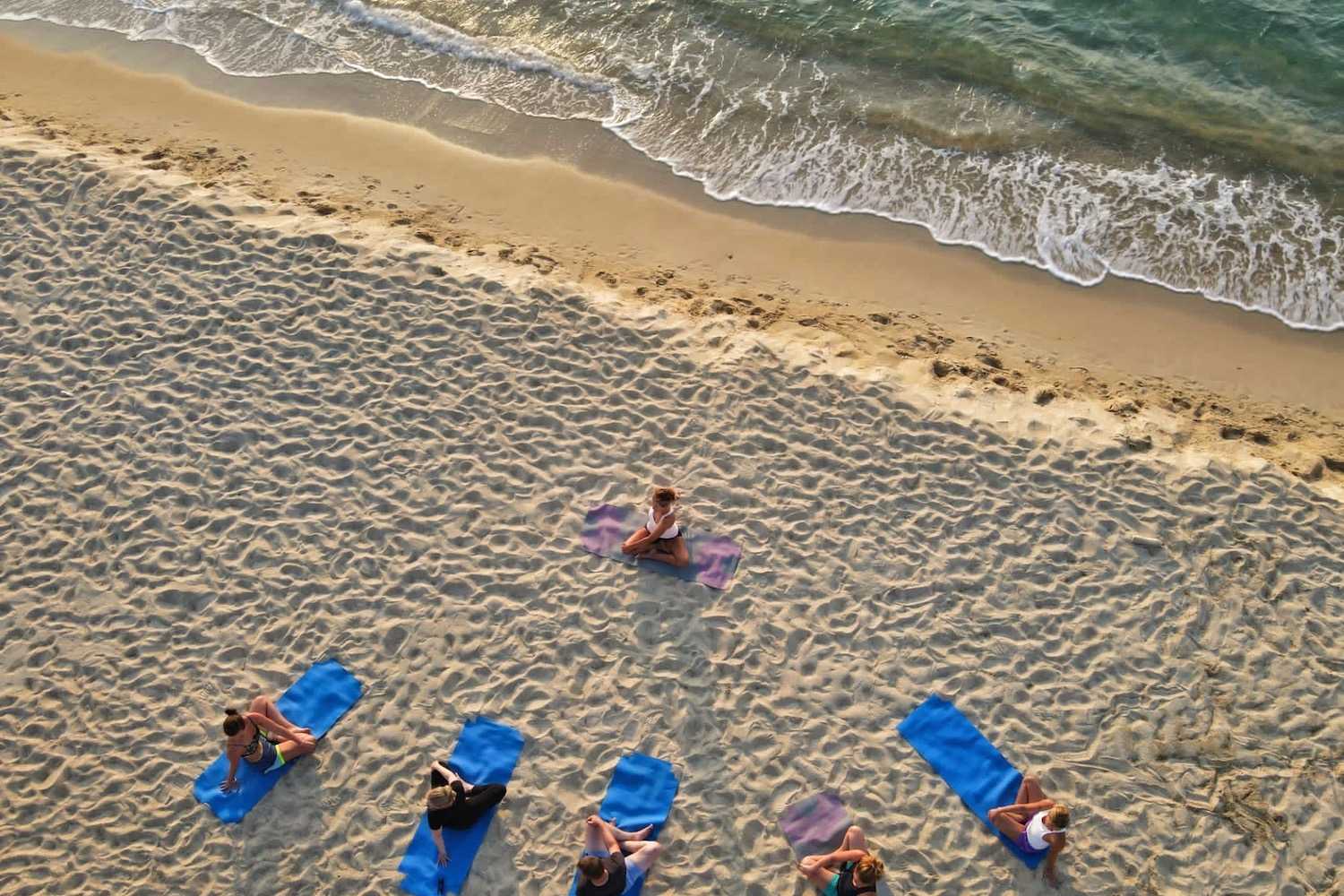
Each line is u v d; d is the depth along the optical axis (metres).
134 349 11.51
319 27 17.56
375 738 8.77
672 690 9.05
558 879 8.05
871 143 14.99
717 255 13.64
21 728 8.80
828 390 11.28
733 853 8.20
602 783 8.55
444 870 8.05
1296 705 8.95
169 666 9.18
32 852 8.16
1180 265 13.29
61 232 12.69
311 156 15.08
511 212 14.20
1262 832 8.29
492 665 9.20
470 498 10.32
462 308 11.97
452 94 16.17
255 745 8.39
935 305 13.00
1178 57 15.64
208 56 17.08
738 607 9.56
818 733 8.82
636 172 14.84
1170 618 9.50
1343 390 11.98
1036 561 9.90
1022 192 14.23
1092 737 8.82
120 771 8.57
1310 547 9.93
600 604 9.57
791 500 10.35
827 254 13.67
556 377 11.35
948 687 9.09
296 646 9.30
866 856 7.73
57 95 16.31
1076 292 13.11
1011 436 10.89
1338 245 13.30
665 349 11.69
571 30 17.17
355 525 10.10
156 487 10.36
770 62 16.30
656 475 10.55
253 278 12.23
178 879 8.05
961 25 16.50
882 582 9.75
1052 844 7.93
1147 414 11.34
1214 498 10.30
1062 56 15.87
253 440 10.74
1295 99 14.92
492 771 8.58
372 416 10.96
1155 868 8.13
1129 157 14.51
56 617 9.46
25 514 10.18
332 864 8.12
